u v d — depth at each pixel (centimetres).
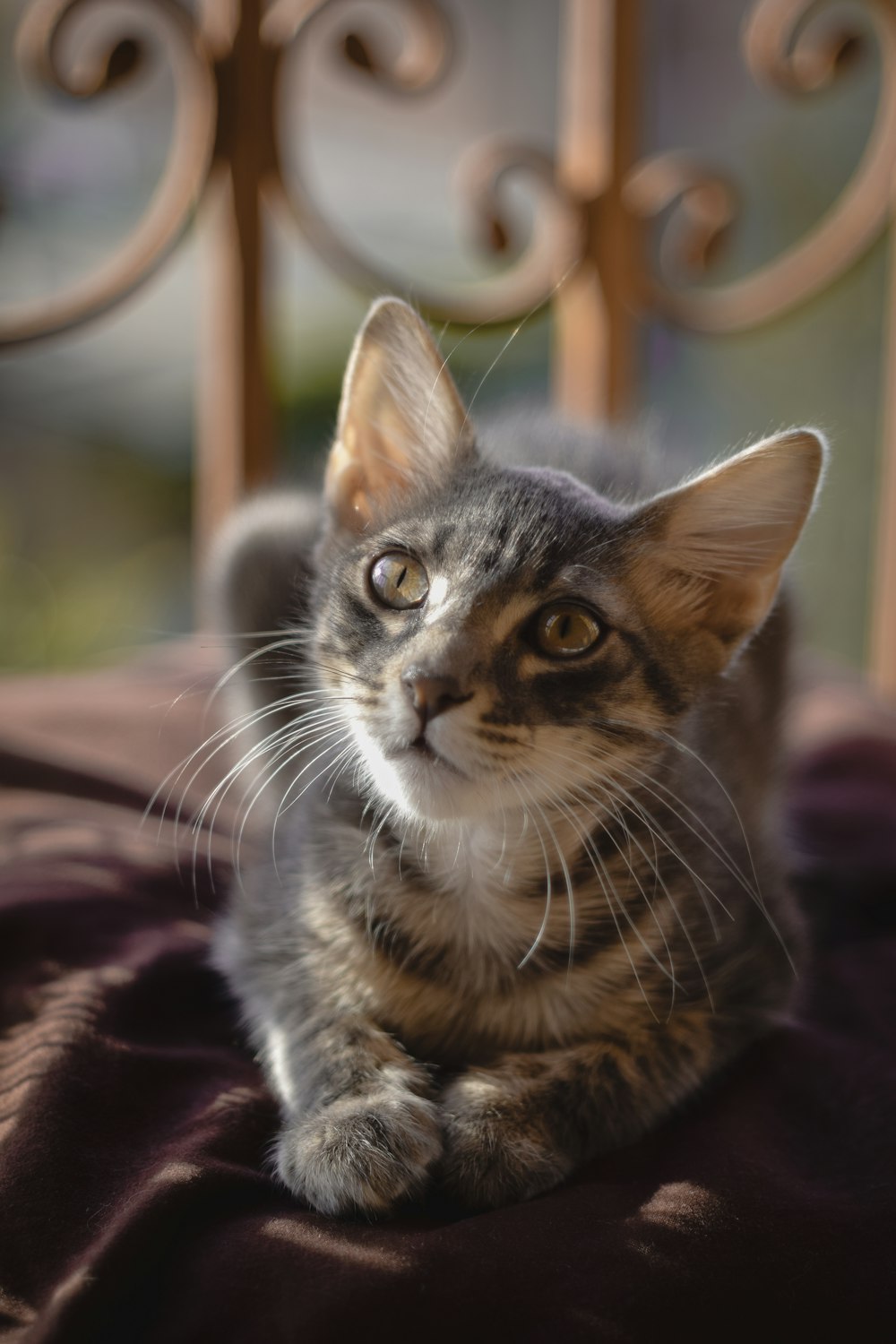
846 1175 40
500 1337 35
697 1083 42
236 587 54
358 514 46
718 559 44
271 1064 42
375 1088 40
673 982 43
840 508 99
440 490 45
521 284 68
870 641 94
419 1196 38
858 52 66
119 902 47
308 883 44
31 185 98
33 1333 35
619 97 67
